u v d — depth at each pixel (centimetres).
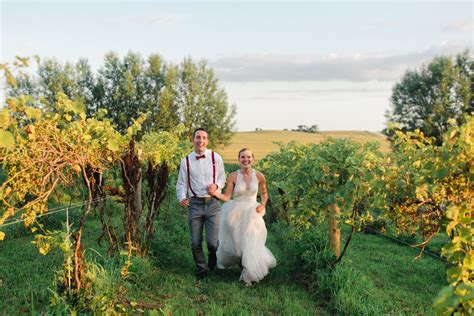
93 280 488
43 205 449
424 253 913
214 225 663
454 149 362
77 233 480
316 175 634
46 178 442
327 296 574
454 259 330
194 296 561
